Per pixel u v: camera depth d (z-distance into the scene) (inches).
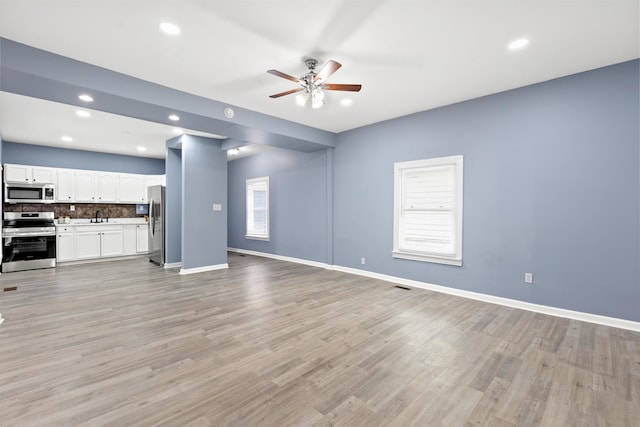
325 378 83.0
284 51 108.6
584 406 71.4
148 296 158.7
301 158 257.9
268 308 140.3
